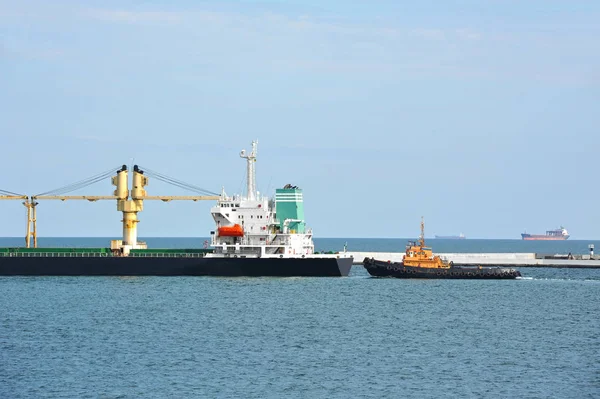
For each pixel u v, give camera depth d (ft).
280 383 348.18
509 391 340.18
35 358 388.78
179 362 381.60
